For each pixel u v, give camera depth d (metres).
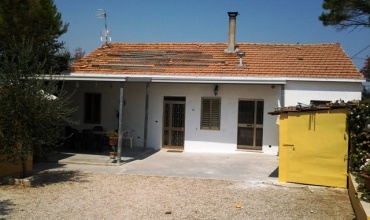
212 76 16.06
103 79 13.61
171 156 15.64
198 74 16.58
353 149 9.50
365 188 7.15
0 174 10.62
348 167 9.77
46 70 15.54
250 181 10.66
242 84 16.08
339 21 16.73
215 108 16.98
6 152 9.68
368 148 9.31
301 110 10.22
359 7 15.99
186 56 19.30
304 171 10.26
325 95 15.66
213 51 20.05
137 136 17.94
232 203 8.29
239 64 17.58
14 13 14.43
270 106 16.31
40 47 15.15
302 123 10.28
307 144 10.22
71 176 11.15
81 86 18.34
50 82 10.28
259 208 7.93
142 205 8.03
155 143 17.62
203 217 7.26
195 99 17.14
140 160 14.41
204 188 9.74
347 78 15.38
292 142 10.40
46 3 15.34
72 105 18.44
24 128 9.56
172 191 9.36
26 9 14.55
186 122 17.23
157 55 19.72
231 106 16.78
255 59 18.34
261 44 20.69
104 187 9.73
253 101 16.58
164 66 17.95
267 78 15.30
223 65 17.73
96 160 13.72
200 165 13.41
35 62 10.16
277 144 16.22
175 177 11.16
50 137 10.04
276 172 12.14
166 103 17.58
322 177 10.05
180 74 16.64
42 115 9.67
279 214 7.52
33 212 7.43
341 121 9.82
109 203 8.16
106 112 18.20
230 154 16.31
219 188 9.76
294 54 18.80
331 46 19.69
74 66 18.42
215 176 11.40
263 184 10.28
